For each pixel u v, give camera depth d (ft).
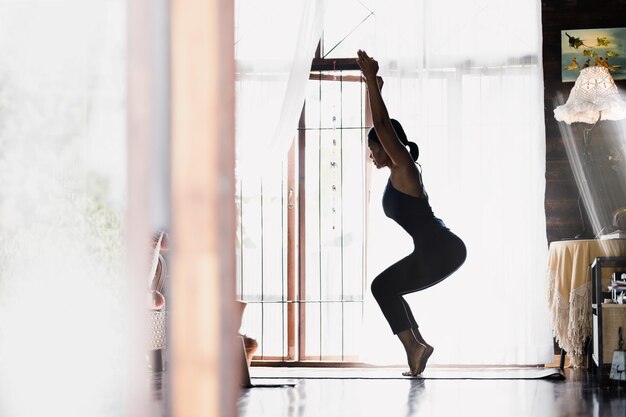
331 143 18.20
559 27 18.40
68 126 17.16
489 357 17.35
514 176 17.69
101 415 8.23
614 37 18.26
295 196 18.11
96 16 11.73
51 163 17.24
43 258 16.16
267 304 18.03
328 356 17.81
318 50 18.39
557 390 12.05
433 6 18.08
